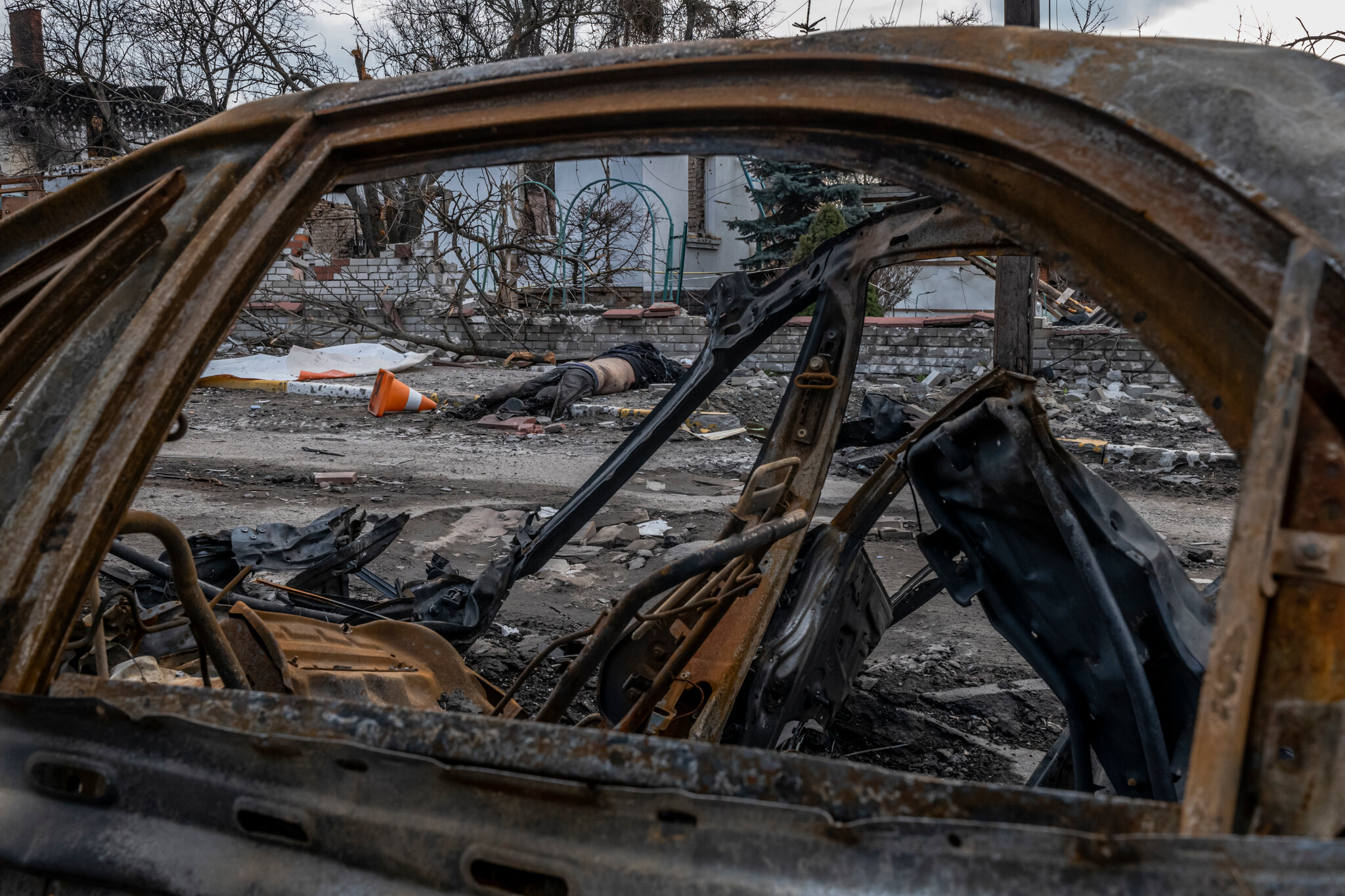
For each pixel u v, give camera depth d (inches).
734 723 85.0
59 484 43.5
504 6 880.9
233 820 36.7
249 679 92.1
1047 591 77.9
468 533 254.1
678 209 1046.4
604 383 496.1
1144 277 38.8
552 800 33.2
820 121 47.7
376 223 890.1
